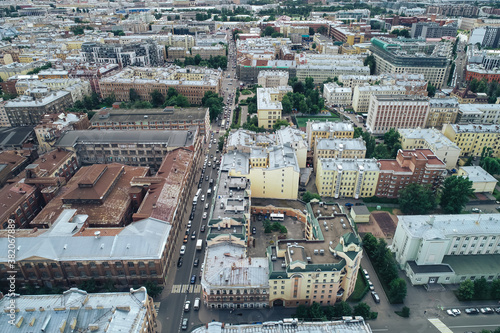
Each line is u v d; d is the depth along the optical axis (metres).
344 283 152.25
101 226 182.25
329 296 151.12
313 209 182.38
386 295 160.62
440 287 163.62
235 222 169.00
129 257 155.75
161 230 170.75
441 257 165.88
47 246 158.88
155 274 161.62
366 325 126.62
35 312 124.19
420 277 163.38
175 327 145.12
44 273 159.75
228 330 124.69
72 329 119.75
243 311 152.25
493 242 172.50
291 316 147.25
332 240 157.00
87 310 124.56
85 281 159.75
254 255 182.62
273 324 126.62
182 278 169.62
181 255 182.88
